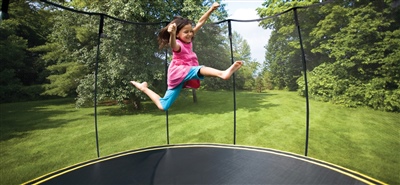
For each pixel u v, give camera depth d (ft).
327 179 6.47
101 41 21.03
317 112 18.12
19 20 22.68
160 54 21.38
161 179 6.92
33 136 17.33
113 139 16.84
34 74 24.11
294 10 8.66
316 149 13.35
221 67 26.50
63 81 24.49
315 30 17.56
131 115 24.59
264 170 7.30
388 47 12.98
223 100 30.19
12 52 22.03
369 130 14.34
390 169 10.55
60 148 15.01
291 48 20.94
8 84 21.98
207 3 26.84
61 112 24.91
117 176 7.20
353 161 11.50
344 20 14.98
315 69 18.66
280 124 18.63
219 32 24.97
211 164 8.04
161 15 21.11
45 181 6.87
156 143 15.90
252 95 30.32
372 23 13.16
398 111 13.65
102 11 20.97
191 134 17.69
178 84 5.23
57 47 24.39
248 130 18.04
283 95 23.97
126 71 21.01
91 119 22.75
